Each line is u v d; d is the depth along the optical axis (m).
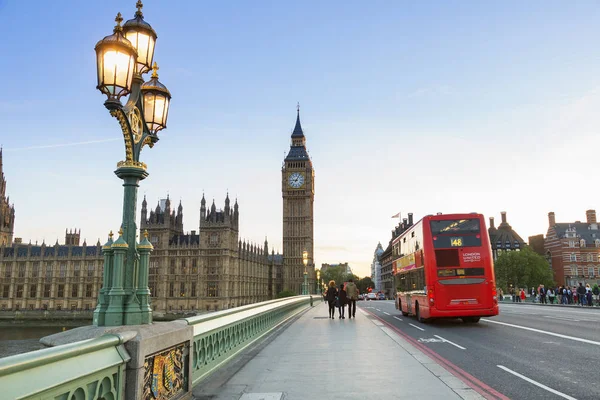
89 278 142.38
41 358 3.81
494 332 19.38
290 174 180.38
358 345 15.06
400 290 32.69
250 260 156.62
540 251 126.12
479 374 10.38
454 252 22.72
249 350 13.86
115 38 5.84
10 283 146.25
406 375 9.98
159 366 6.20
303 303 41.66
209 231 136.12
